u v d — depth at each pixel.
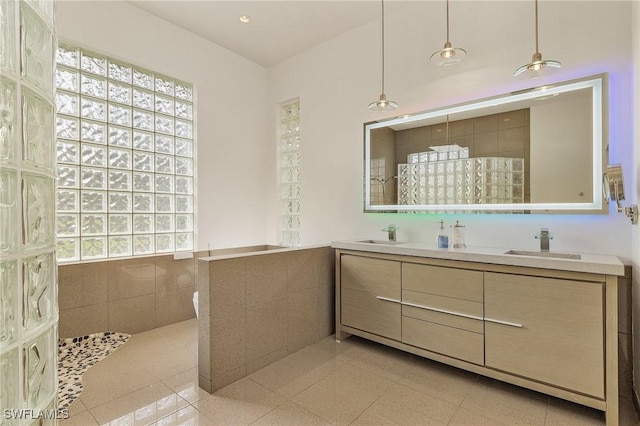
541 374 1.76
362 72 3.15
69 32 2.50
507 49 2.35
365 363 2.32
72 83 2.58
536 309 1.78
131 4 2.85
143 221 3.01
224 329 2.02
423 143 2.76
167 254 3.10
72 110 2.58
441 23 2.66
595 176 2.01
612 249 1.96
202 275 1.98
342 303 2.71
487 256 1.92
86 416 1.70
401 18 2.88
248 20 3.08
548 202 2.18
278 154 4.00
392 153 2.94
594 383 1.61
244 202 3.80
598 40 2.02
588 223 2.04
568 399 1.69
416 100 2.80
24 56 0.75
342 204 3.30
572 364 1.67
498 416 1.70
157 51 3.03
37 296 0.80
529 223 2.26
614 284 1.57
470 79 2.51
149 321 2.97
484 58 2.45
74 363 2.31
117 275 2.78
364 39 3.14
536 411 1.74
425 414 1.72
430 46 2.72
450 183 2.61
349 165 3.25
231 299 2.07
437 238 2.56
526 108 2.27
